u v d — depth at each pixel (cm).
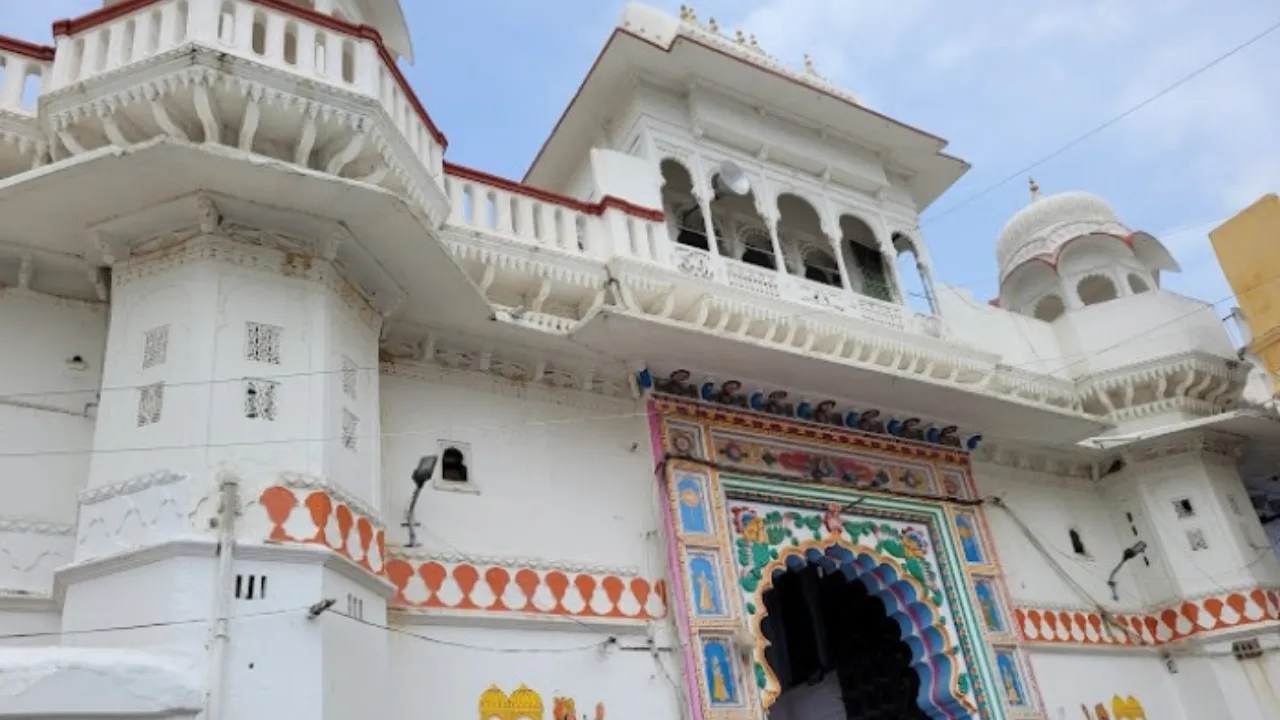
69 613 463
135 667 415
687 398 756
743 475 752
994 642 820
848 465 824
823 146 936
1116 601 965
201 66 507
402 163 583
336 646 479
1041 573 927
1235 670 909
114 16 547
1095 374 1019
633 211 764
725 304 755
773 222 863
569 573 644
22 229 529
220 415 493
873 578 817
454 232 653
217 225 537
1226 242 946
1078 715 859
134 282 539
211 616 444
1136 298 1049
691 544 695
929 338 873
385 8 761
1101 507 1027
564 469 683
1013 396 935
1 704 384
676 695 646
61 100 517
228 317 520
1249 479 1123
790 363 753
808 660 983
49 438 530
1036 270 1189
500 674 587
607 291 719
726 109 881
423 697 552
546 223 722
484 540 622
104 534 471
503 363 692
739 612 691
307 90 536
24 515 505
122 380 515
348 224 560
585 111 887
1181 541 968
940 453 892
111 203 524
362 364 586
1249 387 1236
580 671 617
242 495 479
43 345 550
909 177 1009
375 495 563
